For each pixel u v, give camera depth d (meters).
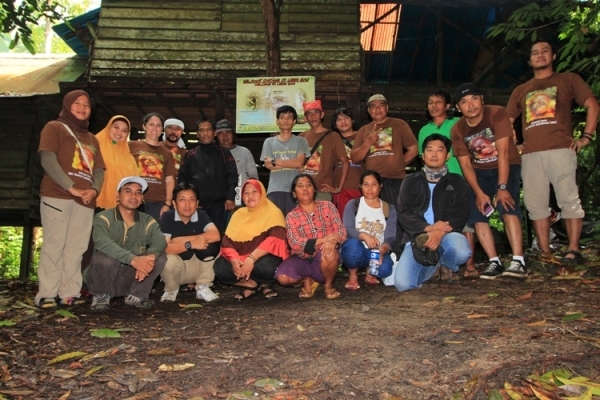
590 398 2.50
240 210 5.01
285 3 11.47
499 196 5.08
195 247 4.97
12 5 6.82
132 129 11.48
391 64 14.22
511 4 11.43
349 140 6.43
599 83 6.16
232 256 4.85
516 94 5.56
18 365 3.20
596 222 7.20
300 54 11.07
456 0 11.40
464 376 2.77
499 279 5.08
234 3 11.38
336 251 4.61
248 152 6.46
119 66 10.76
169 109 10.34
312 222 4.78
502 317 3.75
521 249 5.09
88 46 12.11
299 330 3.71
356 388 2.72
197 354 3.33
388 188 5.86
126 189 4.77
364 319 3.90
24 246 10.97
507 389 2.62
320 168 5.99
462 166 5.32
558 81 5.25
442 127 5.77
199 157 5.81
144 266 4.51
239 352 3.32
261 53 11.03
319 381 2.81
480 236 5.29
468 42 13.48
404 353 3.13
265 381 2.82
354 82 10.86
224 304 4.86
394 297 4.62
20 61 13.22
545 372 2.78
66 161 4.71
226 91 9.55
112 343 3.62
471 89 5.16
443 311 4.02
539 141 5.25
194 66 10.87
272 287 5.04
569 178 5.20
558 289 4.51
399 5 12.44
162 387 2.83
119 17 11.12
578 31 6.24
